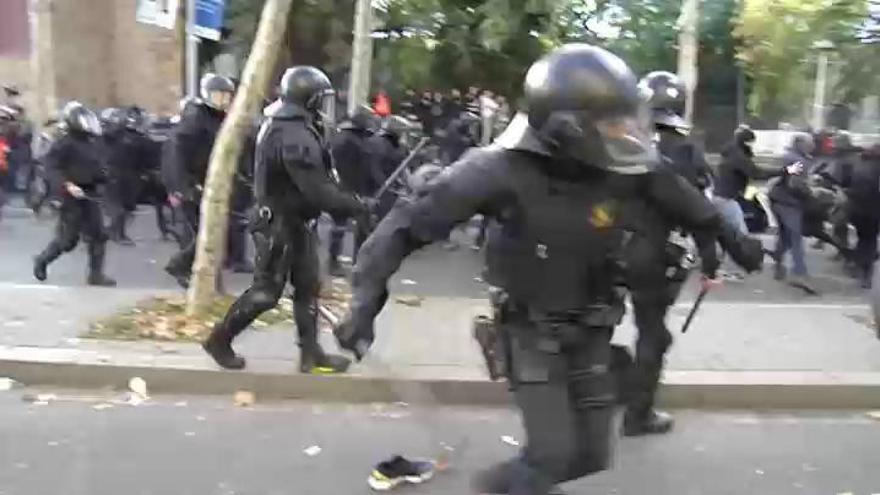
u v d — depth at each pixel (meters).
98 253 9.93
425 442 5.76
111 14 24.98
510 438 5.86
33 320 7.89
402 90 22.20
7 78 23.61
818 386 6.63
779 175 11.93
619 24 26.06
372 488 5.00
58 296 8.86
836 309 9.23
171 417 6.12
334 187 6.01
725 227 4.01
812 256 14.17
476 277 11.27
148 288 9.78
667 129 5.56
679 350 7.50
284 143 5.97
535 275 3.55
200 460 5.37
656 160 3.57
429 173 3.71
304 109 6.08
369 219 6.13
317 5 23.11
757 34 29.27
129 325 7.70
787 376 6.81
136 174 13.04
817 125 30.00
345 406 6.46
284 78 6.12
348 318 3.46
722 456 5.65
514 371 3.67
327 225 14.34
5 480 4.99
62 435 5.72
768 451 5.76
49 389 6.63
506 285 3.61
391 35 22.20
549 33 20.41
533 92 3.40
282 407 6.40
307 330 6.58
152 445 5.60
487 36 20.02
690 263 5.30
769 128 33.78
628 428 5.89
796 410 6.62
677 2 26.08
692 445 5.83
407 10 21.31
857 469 5.49
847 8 27.23
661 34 26.16
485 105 17.95
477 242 13.54
